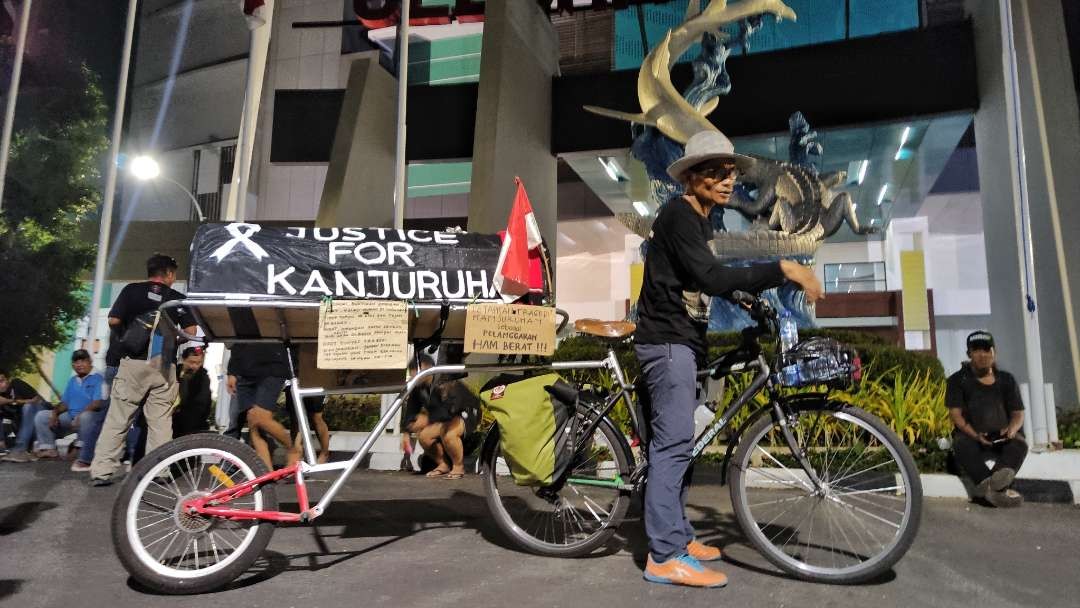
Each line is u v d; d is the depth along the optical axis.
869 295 24.27
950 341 26.12
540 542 3.32
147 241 22.17
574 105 15.33
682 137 11.81
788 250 11.74
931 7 18.97
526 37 14.29
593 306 27.08
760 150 16.41
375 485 5.53
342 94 16.11
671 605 2.58
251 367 5.23
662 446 2.93
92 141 17.53
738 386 4.93
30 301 16.66
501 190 12.70
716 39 12.88
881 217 24.42
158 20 32.38
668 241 2.98
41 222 16.98
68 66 17.77
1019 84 9.84
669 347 2.95
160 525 3.61
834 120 13.80
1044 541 3.55
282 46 30.45
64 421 7.91
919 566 3.08
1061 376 8.96
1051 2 9.65
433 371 3.33
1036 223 9.56
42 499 4.84
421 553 3.37
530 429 3.21
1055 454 5.06
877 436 2.88
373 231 3.32
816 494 3.12
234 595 2.73
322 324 3.09
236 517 2.84
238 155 8.56
